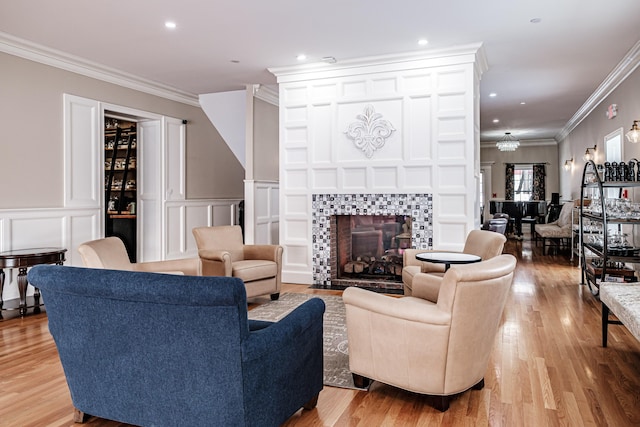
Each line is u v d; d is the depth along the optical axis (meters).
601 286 3.19
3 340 3.38
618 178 4.60
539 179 12.70
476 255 3.69
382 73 5.04
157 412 1.86
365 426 2.11
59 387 2.54
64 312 1.94
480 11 3.80
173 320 1.74
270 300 4.65
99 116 5.29
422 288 2.88
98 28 4.12
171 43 4.54
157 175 6.23
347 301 2.48
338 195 5.29
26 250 4.29
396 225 5.35
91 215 5.21
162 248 6.22
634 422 2.11
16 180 4.45
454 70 4.74
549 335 3.48
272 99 6.64
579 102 7.67
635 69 5.20
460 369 2.23
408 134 4.95
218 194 7.29
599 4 3.67
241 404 1.73
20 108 4.47
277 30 4.20
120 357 1.88
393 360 2.33
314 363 2.24
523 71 5.72
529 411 2.24
